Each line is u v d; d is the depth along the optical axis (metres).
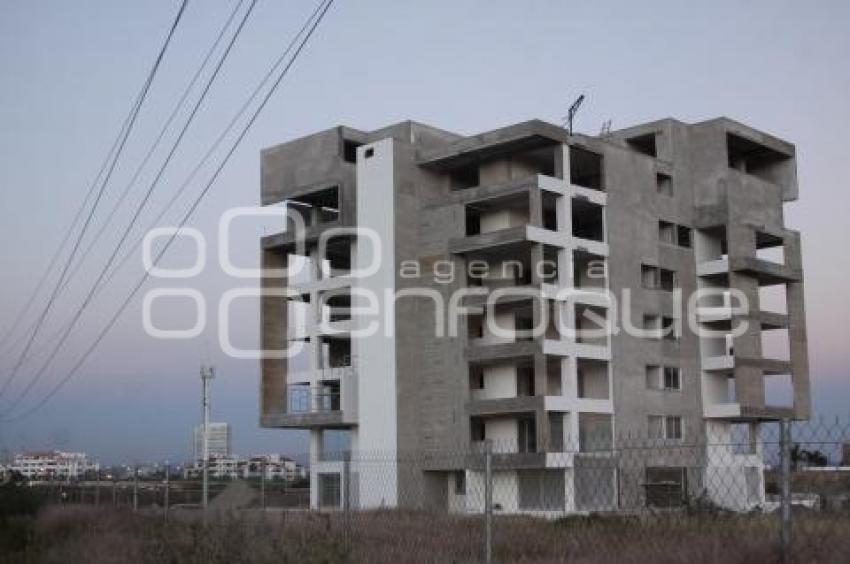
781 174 66.81
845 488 9.48
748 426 61.03
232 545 13.48
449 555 14.00
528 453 48.03
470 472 51.12
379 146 56.72
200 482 37.56
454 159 55.81
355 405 55.72
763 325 63.00
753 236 61.34
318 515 18.64
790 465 9.14
